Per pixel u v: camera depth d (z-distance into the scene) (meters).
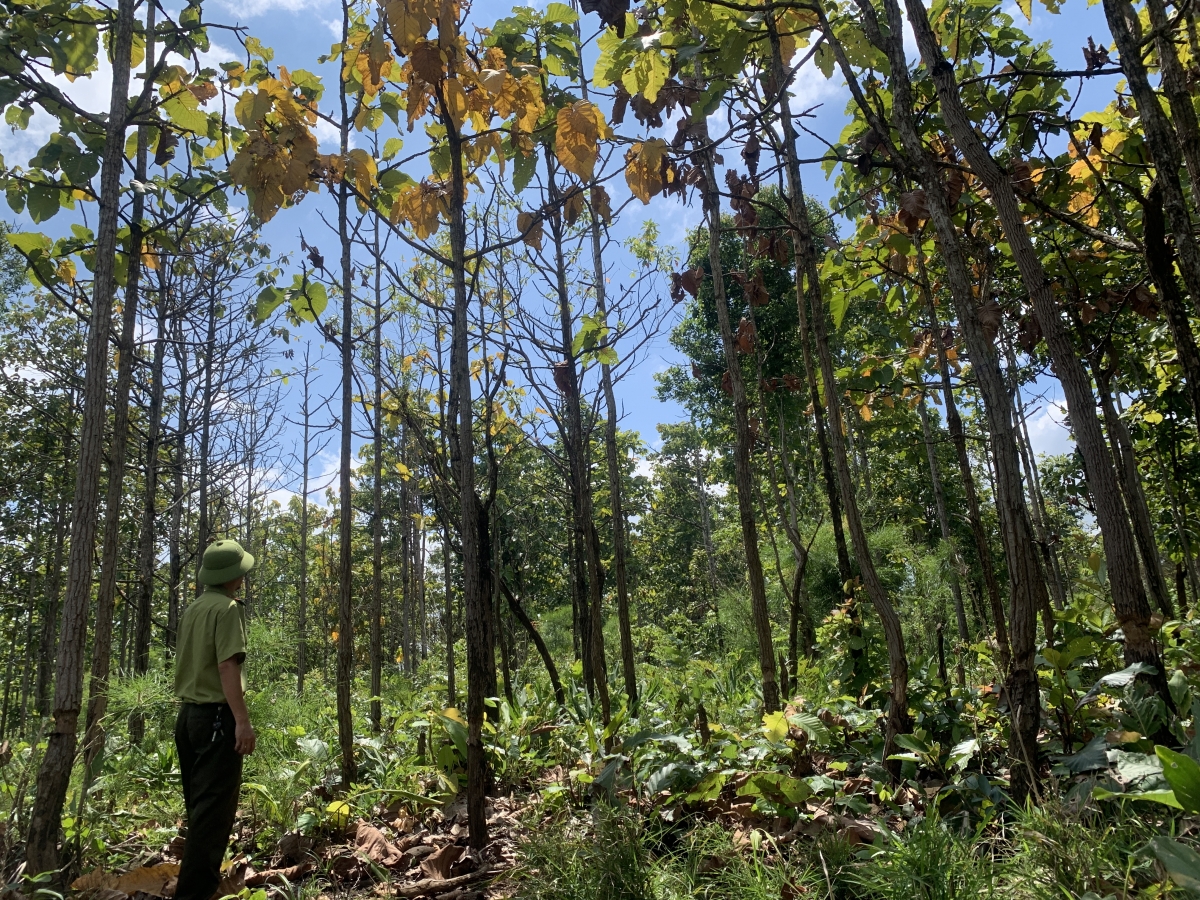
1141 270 4.96
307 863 3.69
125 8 3.96
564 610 11.80
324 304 4.75
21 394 10.69
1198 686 3.68
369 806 4.30
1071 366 3.50
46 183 4.30
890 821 3.28
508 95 3.61
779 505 6.57
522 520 9.71
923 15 3.44
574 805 4.06
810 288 4.33
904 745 3.54
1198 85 3.79
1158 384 6.65
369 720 6.63
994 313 4.29
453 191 3.89
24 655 18.75
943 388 5.39
